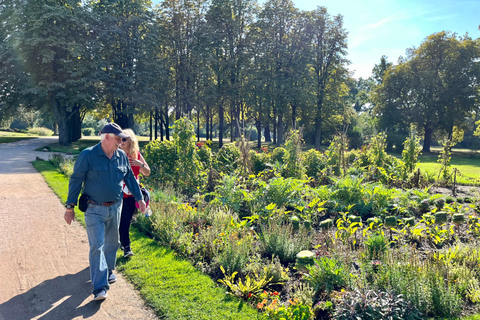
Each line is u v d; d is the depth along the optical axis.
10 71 25.62
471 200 8.16
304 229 5.06
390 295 3.24
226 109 38.84
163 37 33.00
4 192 8.66
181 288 3.57
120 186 3.59
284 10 33.31
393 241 5.07
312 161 11.32
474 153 36.50
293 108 35.06
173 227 5.10
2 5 26.72
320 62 35.91
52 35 25.31
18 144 28.95
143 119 44.88
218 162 10.55
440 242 5.05
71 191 3.37
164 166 9.38
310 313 3.01
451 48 37.41
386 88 41.72
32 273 3.99
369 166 11.57
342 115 39.03
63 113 29.23
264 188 7.00
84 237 5.27
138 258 4.36
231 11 32.88
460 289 3.56
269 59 33.16
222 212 5.88
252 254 4.59
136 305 3.29
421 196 7.43
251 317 3.06
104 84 30.92
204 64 32.34
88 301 3.36
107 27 28.25
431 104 37.59
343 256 4.23
